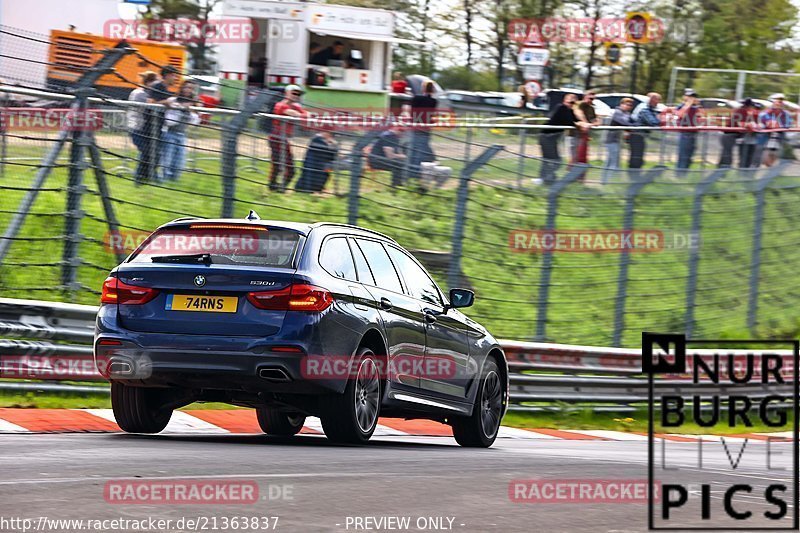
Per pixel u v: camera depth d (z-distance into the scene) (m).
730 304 72.69
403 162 56.72
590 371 59.06
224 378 31.48
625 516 22.22
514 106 118.19
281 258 32.16
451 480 26.16
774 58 164.12
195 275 31.81
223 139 50.94
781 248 77.31
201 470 25.50
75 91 46.84
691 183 69.69
